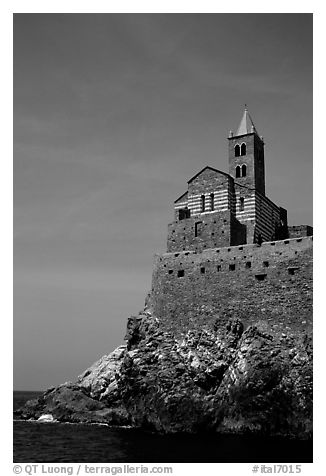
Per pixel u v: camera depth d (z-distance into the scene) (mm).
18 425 86125
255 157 100250
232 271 82000
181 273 87500
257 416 70062
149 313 90750
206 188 96812
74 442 66312
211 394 75562
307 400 67812
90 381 98000
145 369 80125
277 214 104250
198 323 82750
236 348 77250
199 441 66188
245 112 105062
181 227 95062
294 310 75188
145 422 77750
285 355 72375
